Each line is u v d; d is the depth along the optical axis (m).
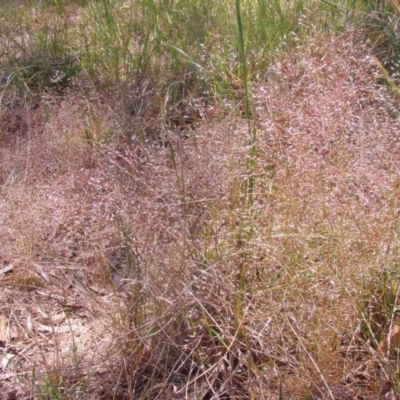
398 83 2.92
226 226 2.33
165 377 2.07
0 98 3.49
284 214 2.24
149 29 3.83
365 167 2.27
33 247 2.64
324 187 2.21
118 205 2.53
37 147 3.19
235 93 3.20
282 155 2.45
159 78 3.56
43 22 4.46
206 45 3.68
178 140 2.67
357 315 2.02
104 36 4.04
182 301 2.07
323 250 2.08
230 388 2.00
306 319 2.00
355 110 2.56
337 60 2.71
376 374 1.94
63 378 2.10
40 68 3.92
